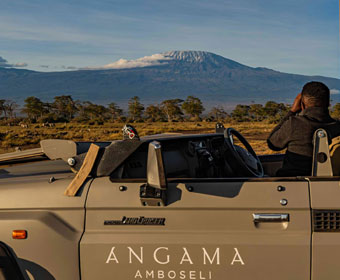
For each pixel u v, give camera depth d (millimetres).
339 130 3285
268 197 2791
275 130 3480
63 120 105375
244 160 3541
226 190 2840
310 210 2748
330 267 2670
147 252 2812
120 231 2885
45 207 3018
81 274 2906
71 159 3162
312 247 2670
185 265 2789
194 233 2820
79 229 2945
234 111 138000
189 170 3639
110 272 2863
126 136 3186
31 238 2957
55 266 2938
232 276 2752
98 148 3027
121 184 2977
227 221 2801
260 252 2713
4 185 3189
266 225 2775
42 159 3963
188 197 2857
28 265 2969
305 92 3328
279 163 4734
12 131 50094
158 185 2652
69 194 2994
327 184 2795
